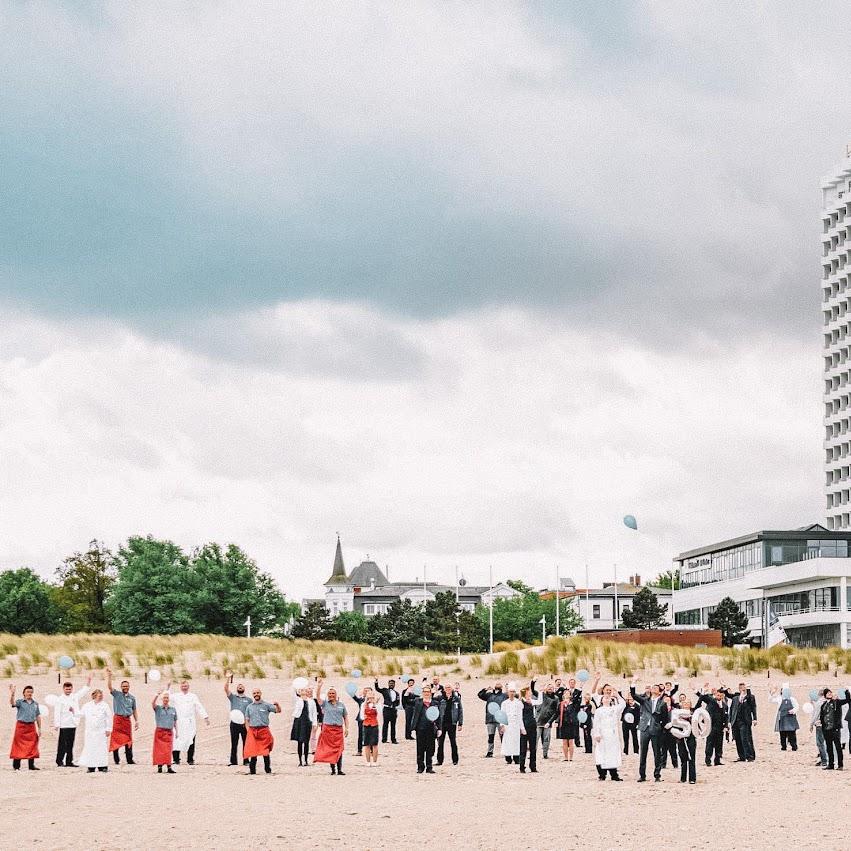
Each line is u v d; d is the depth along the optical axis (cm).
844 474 17550
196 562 14012
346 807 2339
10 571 14700
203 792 2531
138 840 1944
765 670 6166
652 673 6016
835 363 17912
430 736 3019
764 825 2150
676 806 2398
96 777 2791
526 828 2103
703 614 15100
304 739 3186
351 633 18888
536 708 3453
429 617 16950
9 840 1933
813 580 12294
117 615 13612
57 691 4938
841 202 17875
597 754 2888
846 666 6219
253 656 6362
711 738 3284
